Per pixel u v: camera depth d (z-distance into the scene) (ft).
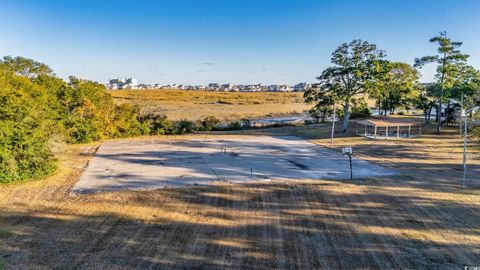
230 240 38.68
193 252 35.63
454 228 42.09
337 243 38.09
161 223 43.60
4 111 64.54
